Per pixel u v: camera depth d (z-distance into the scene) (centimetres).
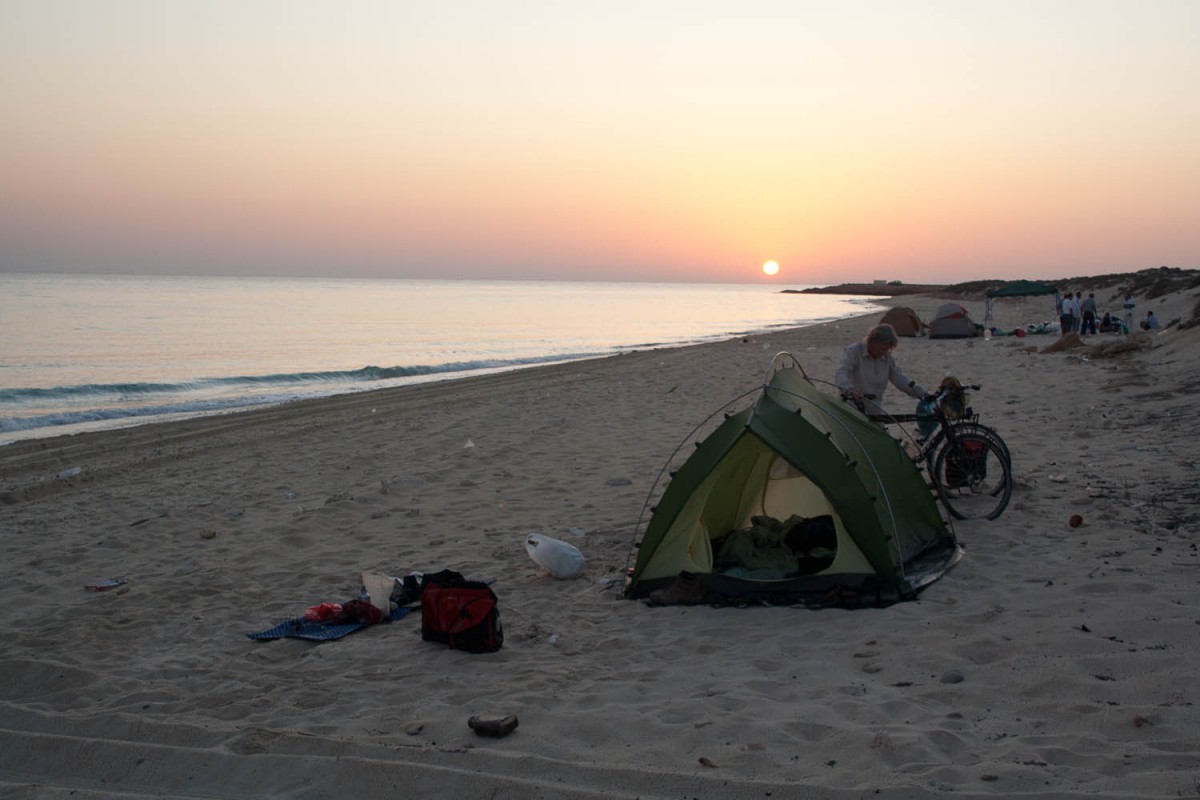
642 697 460
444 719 440
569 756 396
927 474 858
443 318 6800
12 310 6278
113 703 483
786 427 616
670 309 9919
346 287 19412
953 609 552
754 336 4425
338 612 607
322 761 398
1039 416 1291
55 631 598
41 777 411
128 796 386
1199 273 5869
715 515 679
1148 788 329
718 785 357
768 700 443
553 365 2992
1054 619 515
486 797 364
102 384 2411
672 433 1373
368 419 1684
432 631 555
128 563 767
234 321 5738
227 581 705
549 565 681
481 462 1185
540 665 514
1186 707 395
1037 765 355
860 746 385
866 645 507
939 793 337
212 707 475
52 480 1139
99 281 19762
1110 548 645
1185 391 1365
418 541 809
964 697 430
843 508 595
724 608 597
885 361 787
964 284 13375
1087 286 7262
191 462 1271
